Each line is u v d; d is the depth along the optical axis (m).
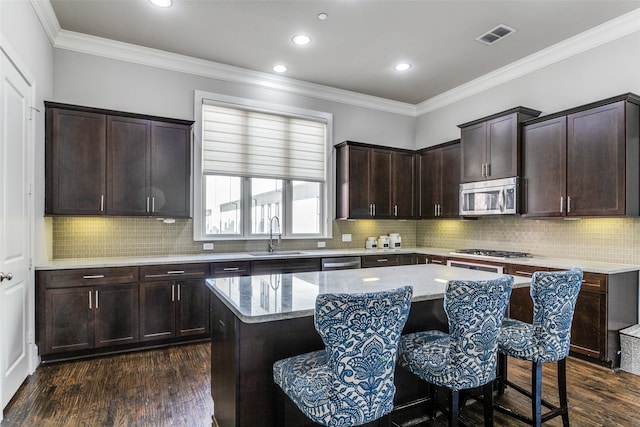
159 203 3.66
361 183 4.86
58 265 3.02
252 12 3.12
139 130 3.58
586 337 3.07
